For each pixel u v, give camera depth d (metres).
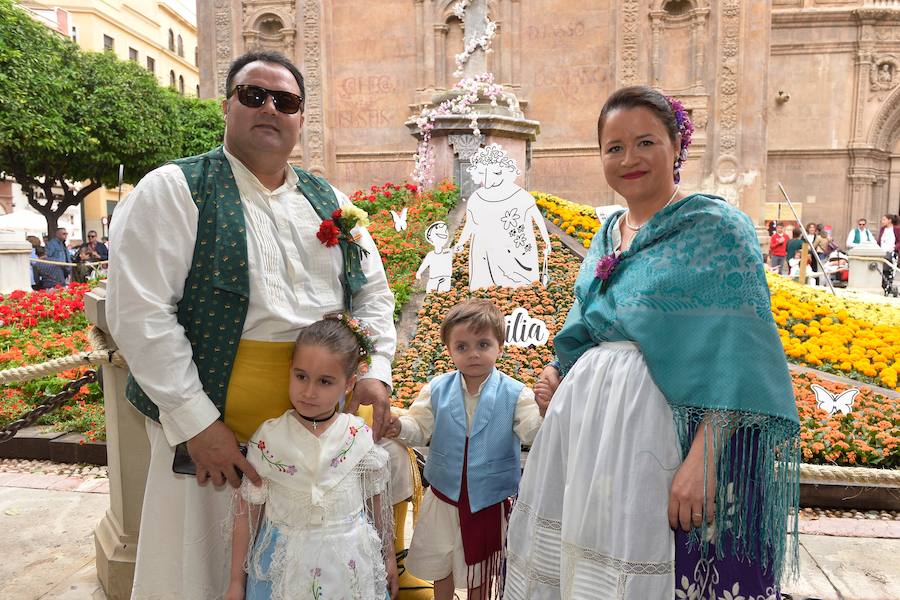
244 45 18.47
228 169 2.07
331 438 2.02
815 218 23.06
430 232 5.71
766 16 16.48
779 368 1.74
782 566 1.83
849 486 3.69
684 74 16.94
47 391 5.45
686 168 17.05
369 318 2.36
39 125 15.85
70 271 14.30
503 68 16.88
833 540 3.25
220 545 2.10
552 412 2.05
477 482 2.32
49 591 2.81
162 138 18.41
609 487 1.81
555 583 1.98
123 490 2.63
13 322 7.34
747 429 1.79
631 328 1.83
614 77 16.75
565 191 17.09
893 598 2.75
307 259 2.15
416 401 2.50
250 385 2.02
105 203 32.00
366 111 17.72
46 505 3.72
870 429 4.14
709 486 1.73
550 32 16.91
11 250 9.70
